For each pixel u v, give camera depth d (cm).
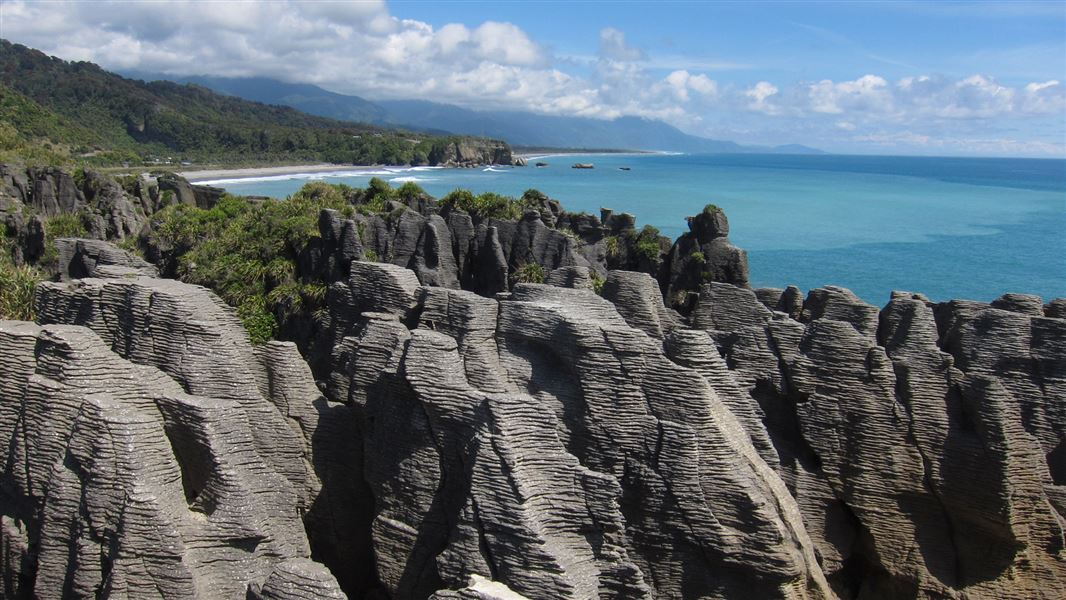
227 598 1662
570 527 1673
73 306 2091
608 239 5741
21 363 1838
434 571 1759
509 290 4928
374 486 1883
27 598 1781
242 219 5756
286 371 2072
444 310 2012
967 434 2183
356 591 2052
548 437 1681
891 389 2238
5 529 1788
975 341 2505
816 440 2273
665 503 1808
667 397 1822
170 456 1692
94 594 1638
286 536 1809
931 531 2236
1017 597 2180
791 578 1777
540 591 1570
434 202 6184
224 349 1933
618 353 1845
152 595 1599
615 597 1661
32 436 1755
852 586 2352
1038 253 12469
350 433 2042
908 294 3184
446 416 1762
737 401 2077
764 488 1845
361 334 2122
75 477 1675
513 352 1955
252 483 1759
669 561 1827
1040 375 2430
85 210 7444
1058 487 2233
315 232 4950
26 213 7125
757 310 2961
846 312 2888
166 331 1952
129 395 1772
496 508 1622
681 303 5041
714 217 5050
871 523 2247
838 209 19688
